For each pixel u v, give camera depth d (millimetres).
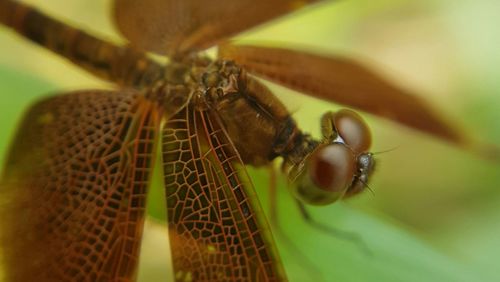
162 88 105
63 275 99
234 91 102
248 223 98
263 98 103
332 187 99
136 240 101
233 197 99
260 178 107
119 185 102
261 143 103
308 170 100
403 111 110
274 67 106
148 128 104
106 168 102
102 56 112
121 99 105
